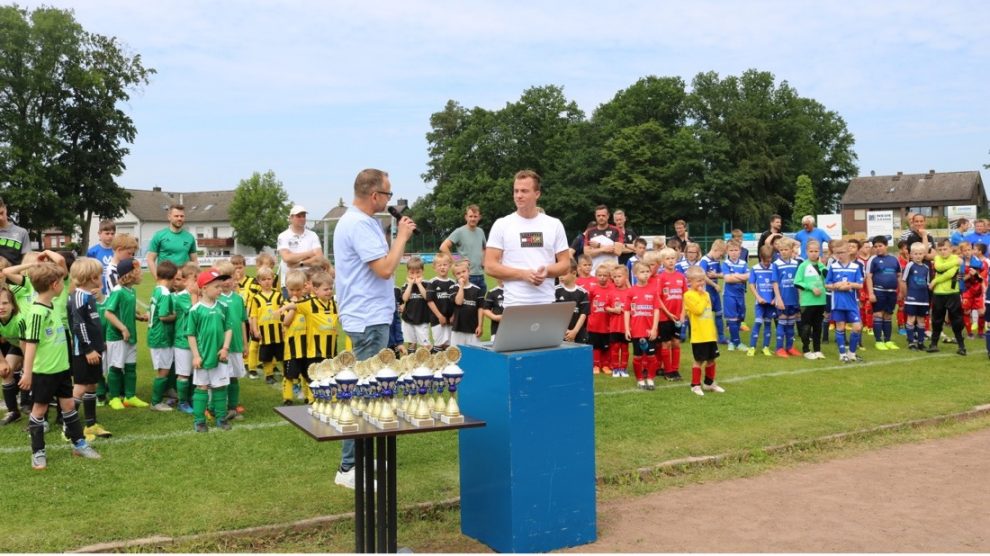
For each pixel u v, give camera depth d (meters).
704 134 68.00
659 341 10.27
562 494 4.87
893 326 16.47
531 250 5.83
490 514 4.91
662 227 64.31
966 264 14.47
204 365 7.52
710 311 9.35
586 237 12.71
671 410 8.38
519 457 4.71
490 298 10.89
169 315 8.42
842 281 11.85
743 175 67.38
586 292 10.84
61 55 47.72
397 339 11.28
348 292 5.74
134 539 4.82
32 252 8.59
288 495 5.63
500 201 63.47
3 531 4.90
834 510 5.52
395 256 5.59
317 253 10.43
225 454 6.71
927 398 9.01
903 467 6.59
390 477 4.54
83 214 49.75
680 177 65.00
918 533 5.05
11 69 46.56
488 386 4.88
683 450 6.86
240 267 11.36
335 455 6.71
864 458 6.89
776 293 12.15
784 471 6.51
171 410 8.51
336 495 5.64
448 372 4.48
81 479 5.98
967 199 85.19
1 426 7.74
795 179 73.38
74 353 7.02
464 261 11.04
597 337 11.13
